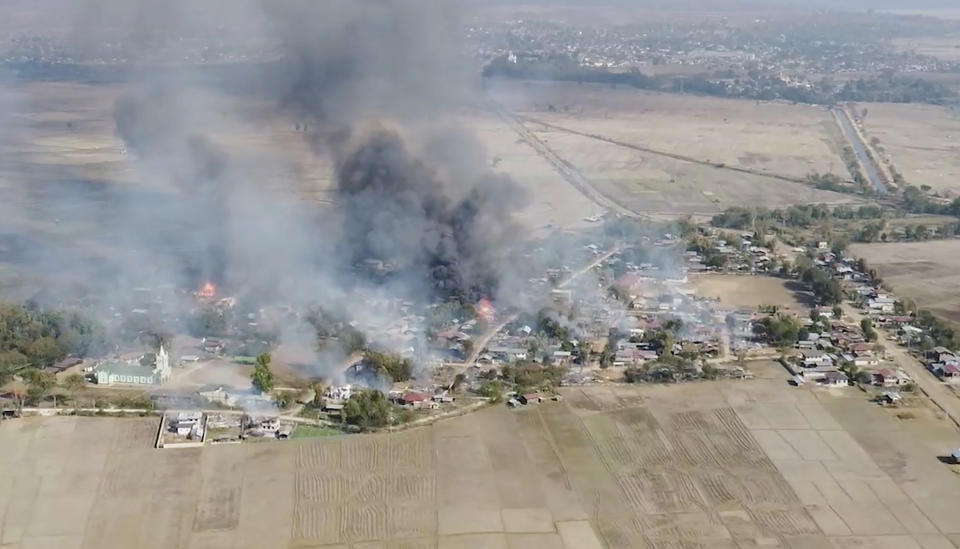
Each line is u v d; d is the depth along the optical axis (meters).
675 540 79.62
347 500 84.25
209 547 77.69
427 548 77.88
